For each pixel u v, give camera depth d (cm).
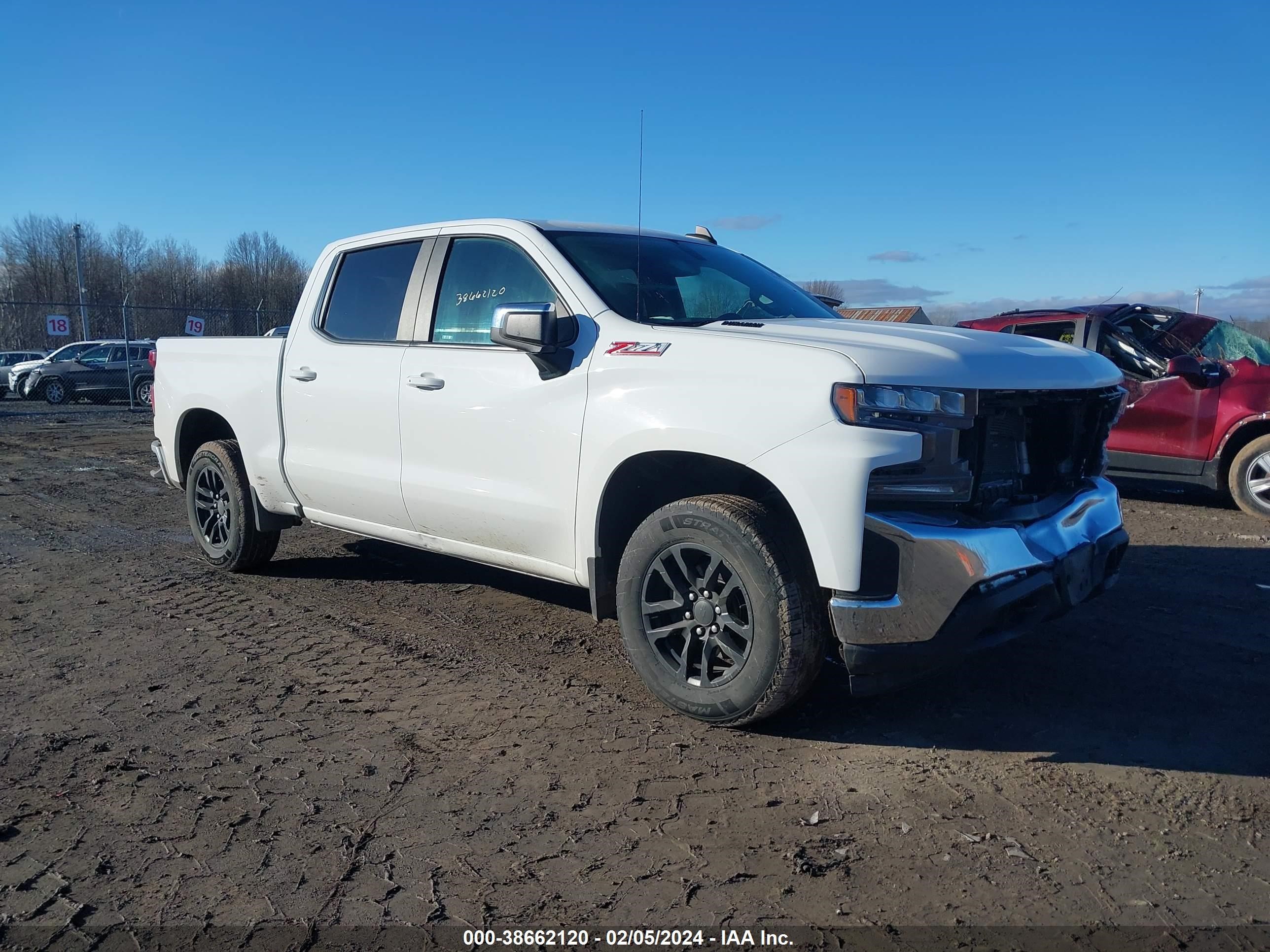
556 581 398
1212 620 467
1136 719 348
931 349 313
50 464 1161
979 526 303
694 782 301
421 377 421
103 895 242
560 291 386
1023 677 391
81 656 424
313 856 260
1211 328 856
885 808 285
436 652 428
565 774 307
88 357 2397
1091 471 378
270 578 563
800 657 312
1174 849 262
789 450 301
